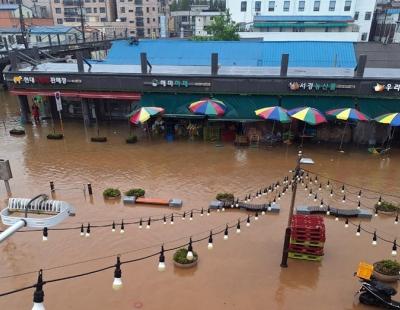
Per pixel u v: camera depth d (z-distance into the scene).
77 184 19.98
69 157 23.92
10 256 13.69
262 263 13.38
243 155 24.52
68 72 28.31
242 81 26.14
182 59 42.09
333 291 12.02
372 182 20.62
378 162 23.64
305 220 13.67
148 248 14.22
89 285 12.15
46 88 28.97
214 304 11.38
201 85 26.73
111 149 25.47
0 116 34.34
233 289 12.05
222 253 13.94
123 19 98.31
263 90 26.11
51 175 21.09
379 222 16.41
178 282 12.34
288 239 12.79
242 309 11.21
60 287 12.03
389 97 24.91
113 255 13.77
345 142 27.25
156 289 12.00
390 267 12.51
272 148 25.91
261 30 65.88
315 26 64.69
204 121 27.75
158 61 41.94
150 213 16.98
